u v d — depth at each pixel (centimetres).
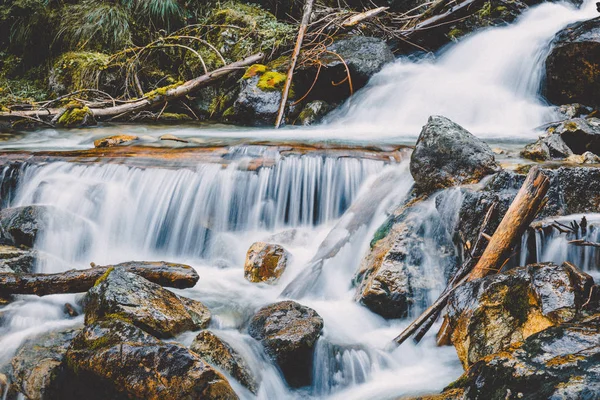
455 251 479
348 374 391
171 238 621
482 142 545
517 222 413
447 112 917
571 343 301
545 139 621
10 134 899
